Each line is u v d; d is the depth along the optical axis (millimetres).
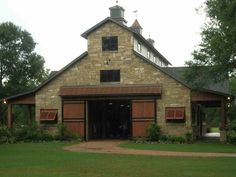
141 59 40469
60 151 30281
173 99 39625
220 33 35281
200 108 49750
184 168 21094
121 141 39562
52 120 41219
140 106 40156
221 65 36188
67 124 41219
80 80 41375
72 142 38625
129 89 40312
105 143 37344
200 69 38375
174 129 39406
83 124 41000
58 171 20125
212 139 43500
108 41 41188
